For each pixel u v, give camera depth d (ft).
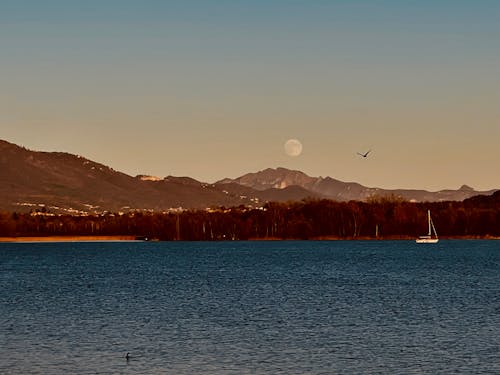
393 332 413.18
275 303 564.30
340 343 379.14
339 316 483.51
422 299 595.88
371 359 339.98
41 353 353.51
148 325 443.73
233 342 382.63
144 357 344.49
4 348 365.81
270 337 397.19
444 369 320.50
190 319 471.21
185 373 313.73
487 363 330.34
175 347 368.89
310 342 382.01
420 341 383.45
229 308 532.32
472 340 385.29
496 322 452.35
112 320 468.75
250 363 332.39
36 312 516.32
